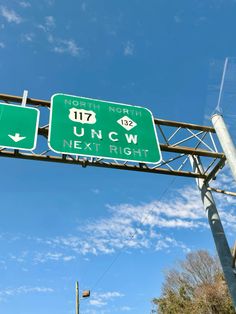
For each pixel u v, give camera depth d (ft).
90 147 24.35
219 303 79.41
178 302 88.99
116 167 25.88
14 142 22.84
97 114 26.37
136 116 27.78
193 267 96.48
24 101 25.88
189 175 28.96
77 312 77.46
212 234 27.20
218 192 28.96
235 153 24.95
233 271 24.75
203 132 30.12
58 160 24.56
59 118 24.91
